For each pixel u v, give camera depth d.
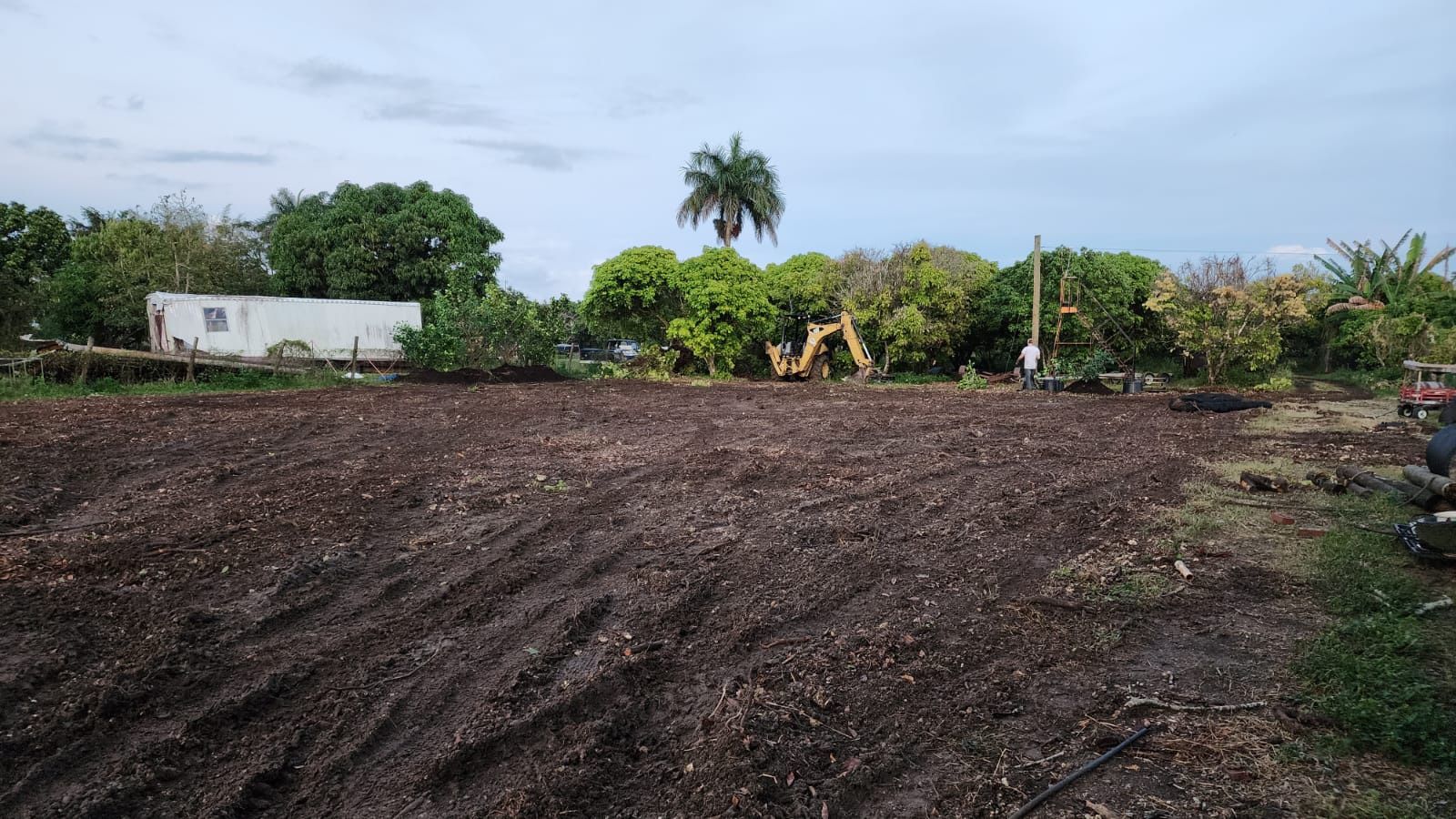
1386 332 24.48
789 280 31.19
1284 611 4.83
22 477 7.69
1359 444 11.16
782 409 16.25
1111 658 4.22
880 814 2.93
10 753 3.17
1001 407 17.05
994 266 33.75
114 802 2.88
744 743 3.29
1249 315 23.34
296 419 12.72
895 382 26.45
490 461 9.47
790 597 5.10
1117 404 17.86
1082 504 7.52
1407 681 3.78
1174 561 5.78
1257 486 8.05
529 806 2.90
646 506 7.43
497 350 24.92
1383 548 5.82
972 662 4.17
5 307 24.47
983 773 3.18
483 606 4.87
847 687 3.88
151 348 24.75
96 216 41.09
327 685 3.85
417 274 31.59
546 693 3.81
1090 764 3.21
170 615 4.53
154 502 7.09
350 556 5.73
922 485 8.43
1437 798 2.92
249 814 2.88
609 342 42.97
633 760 3.30
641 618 4.72
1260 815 2.87
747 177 38.25
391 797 3.00
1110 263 27.83
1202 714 3.61
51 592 4.80
